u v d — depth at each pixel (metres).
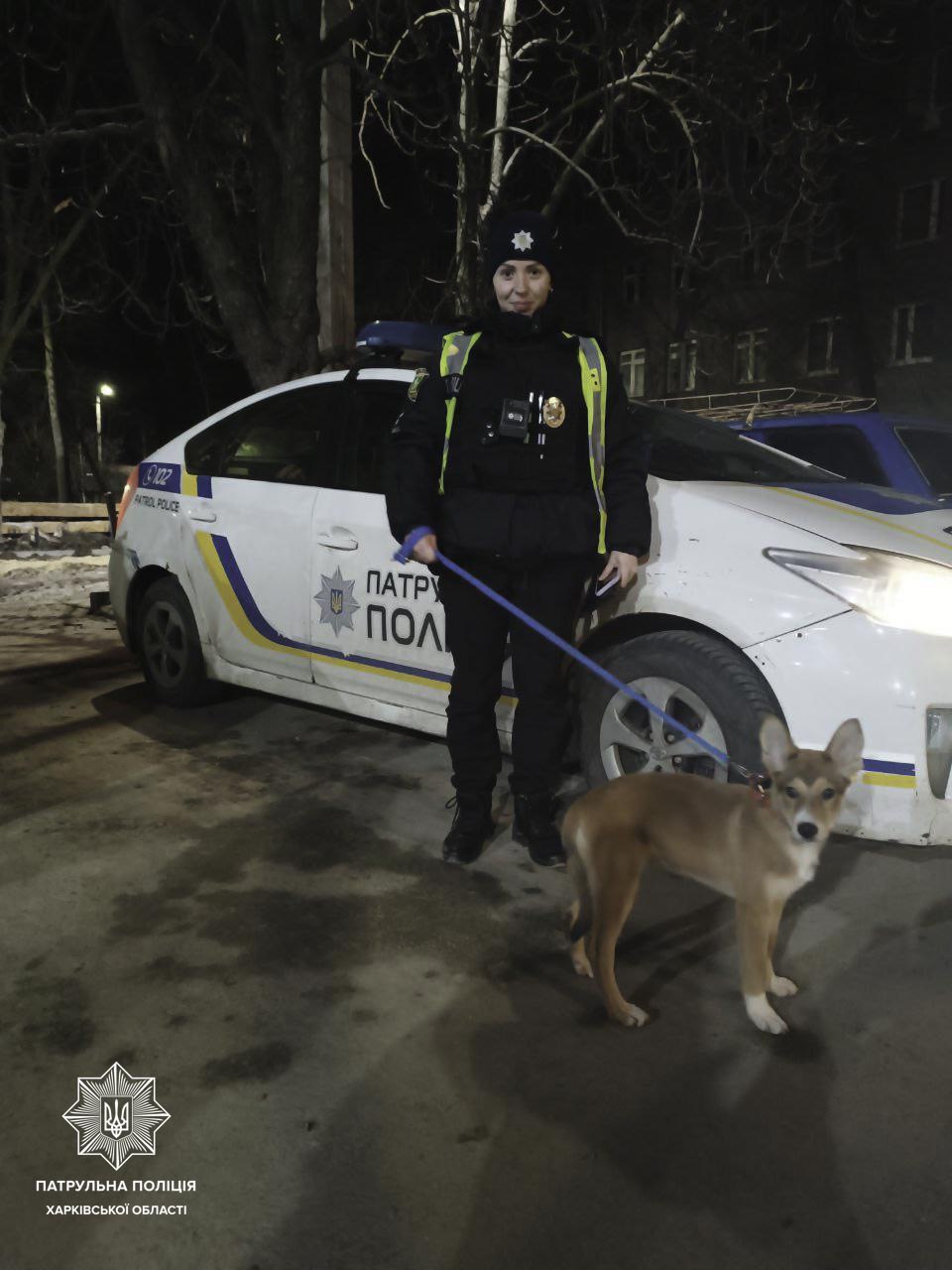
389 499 3.00
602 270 30.02
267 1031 2.31
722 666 3.04
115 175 12.42
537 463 2.91
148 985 2.52
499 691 3.24
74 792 3.93
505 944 2.74
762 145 12.66
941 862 3.24
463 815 3.31
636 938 2.78
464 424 2.94
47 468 28.92
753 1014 2.32
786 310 25.95
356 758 4.34
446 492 3.00
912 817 2.76
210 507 4.66
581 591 3.06
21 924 2.85
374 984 2.53
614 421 3.02
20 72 12.16
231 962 2.63
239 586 4.53
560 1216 1.74
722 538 3.09
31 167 14.11
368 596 3.96
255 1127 1.98
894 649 2.75
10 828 3.56
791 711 2.89
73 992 2.48
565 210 30.02
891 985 2.51
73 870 3.21
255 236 11.31
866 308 24.41
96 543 15.55
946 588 2.79
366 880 3.14
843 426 5.93
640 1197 1.78
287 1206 1.77
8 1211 1.76
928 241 23.06
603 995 2.44
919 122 22.72
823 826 2.06
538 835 3.24
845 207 24.16
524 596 3.04
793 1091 2.09
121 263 21.61
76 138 8.30
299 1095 2.08
